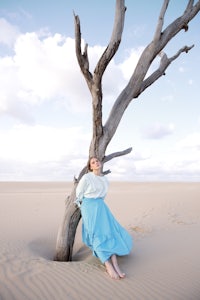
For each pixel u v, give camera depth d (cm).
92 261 504
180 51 625
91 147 541
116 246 451
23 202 1452
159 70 598
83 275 432
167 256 532
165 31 560
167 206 1211
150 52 548
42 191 2348
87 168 556
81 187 473
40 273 433
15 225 852
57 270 447
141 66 550
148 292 386
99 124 521
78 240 698
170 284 411
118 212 1132
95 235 454
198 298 375
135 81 555
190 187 2152
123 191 2173
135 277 431
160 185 2827
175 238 684
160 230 799
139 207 1231
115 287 397
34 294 371
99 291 385
